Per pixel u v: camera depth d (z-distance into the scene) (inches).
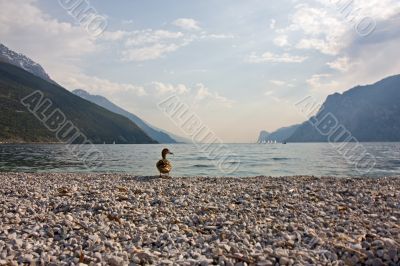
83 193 544.4
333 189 580.7
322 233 325.4
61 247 301.6
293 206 444.8
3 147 3986.2
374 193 528.4
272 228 350.9
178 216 406.0
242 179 824.9
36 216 392.8
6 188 629.6
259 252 281.6
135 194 543.2
